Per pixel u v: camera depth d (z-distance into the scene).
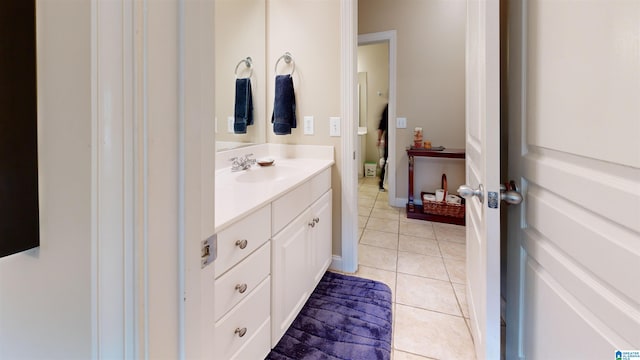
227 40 1.76
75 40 0.40
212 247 0.51
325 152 2.02
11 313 0.51
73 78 0.40
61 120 0.42
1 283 0.51
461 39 3.29
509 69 1.04
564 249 0.72
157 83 0.39
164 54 0.40
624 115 0.53
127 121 0.37
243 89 1.90
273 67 2.11
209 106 0.49
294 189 1.37
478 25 1.07
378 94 5.54
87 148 0.40
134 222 0.38
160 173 0.40
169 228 0.42
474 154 1.24
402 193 3.73
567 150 0.69
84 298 0.42
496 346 0.93
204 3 0.46
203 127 0.47
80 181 0.41
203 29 0.46
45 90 0.42
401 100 3.60
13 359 0.52
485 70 0.90
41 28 0.42
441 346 1.34
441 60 3.38
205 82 0.47
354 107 1.95
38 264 0.47
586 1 0.61
